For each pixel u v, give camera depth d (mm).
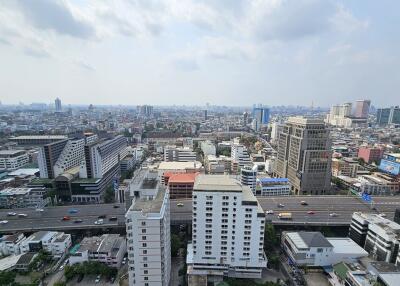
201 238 134250
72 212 199625
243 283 125562
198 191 129875
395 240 136250
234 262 135250
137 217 100875
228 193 129250
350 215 194625
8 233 171000
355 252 143375
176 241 156375
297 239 149750
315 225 178250
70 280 132750
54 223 181125
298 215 192750
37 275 134750
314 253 140750
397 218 168500
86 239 155625
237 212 130625
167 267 120250
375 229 148625
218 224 132375
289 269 143500
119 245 148625
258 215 130375
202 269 136500
